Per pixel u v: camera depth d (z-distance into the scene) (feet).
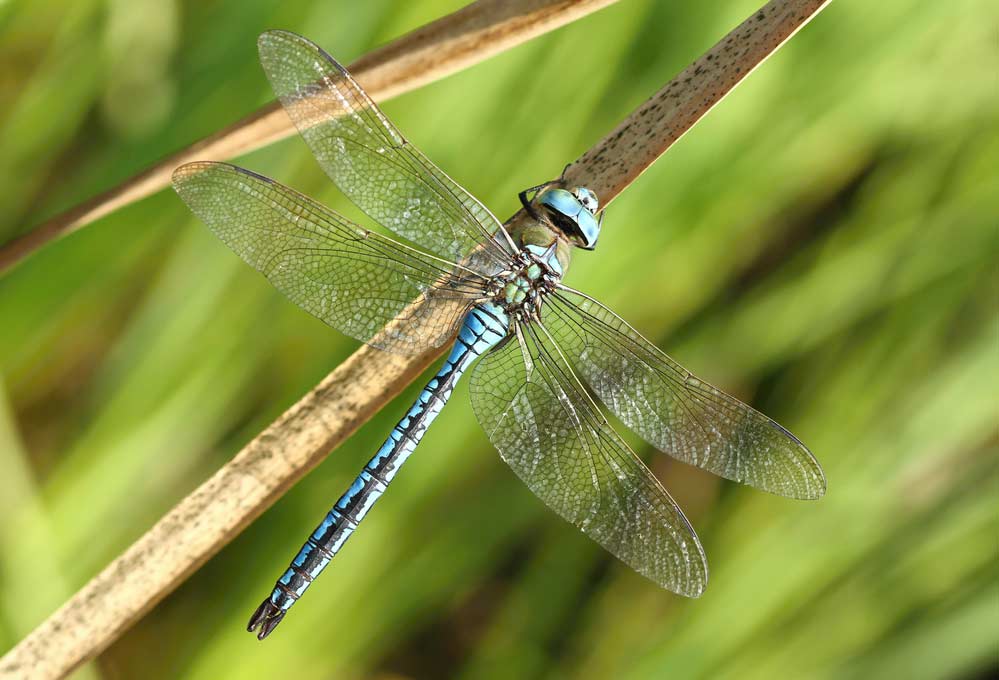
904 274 3.43
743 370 3.44
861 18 3.40
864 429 3.42
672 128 3.22
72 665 3.18
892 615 3.40
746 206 3.41
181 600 3.40
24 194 3.40
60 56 3.41
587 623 3.45
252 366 3.39
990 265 3.42
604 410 3.47
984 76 3.42
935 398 3.41
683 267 3.41
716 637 3.39
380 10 3.37
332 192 3.38
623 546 3.23
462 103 3.37
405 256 3.23
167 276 3.39
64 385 3.41
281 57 3.19
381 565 3.39
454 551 3.41
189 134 3.38
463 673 3.46
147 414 3.38
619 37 3.38
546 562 3.46
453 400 3.39
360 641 3.39
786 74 3.40
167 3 3.40
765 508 3.42
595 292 3.39
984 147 3.43
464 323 3.26
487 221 3.25
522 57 3.37
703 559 3.22
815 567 3.40
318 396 3.20
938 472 3.41
